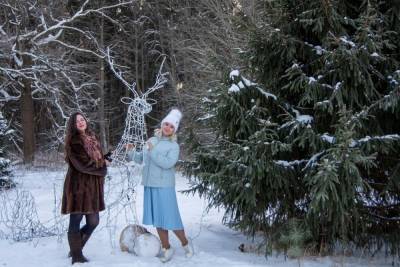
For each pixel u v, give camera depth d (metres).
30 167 19.91
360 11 6.43
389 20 6.32
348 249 6.79
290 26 6.58
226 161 6.39
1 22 23.64
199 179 6.61
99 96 28.69
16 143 26.12
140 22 28.52
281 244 6.42
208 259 6.12
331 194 5.52
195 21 23.08
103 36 29.31
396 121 6.40
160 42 29.22
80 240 5.91
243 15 7.25
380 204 6.58
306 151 6.45
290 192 6.43
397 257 6.63
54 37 22.23
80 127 5.86
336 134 5.63
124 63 31.45
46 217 8.70
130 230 6.43
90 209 5.84
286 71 6.32
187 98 19.83
